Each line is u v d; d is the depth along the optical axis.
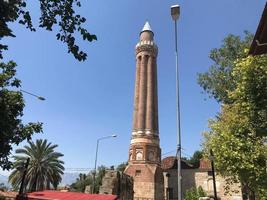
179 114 21.41
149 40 86.94
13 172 57.88
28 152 59.47
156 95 83.31
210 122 33.78
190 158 89.75
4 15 10.19
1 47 11.35
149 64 84.62
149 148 75.25
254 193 27.28
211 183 70.25
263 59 16.38
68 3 9.46
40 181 58.47
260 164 23.66
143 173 71.94
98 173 92.50
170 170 77.75
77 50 9.69
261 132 15.80
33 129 22.34
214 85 36.94
